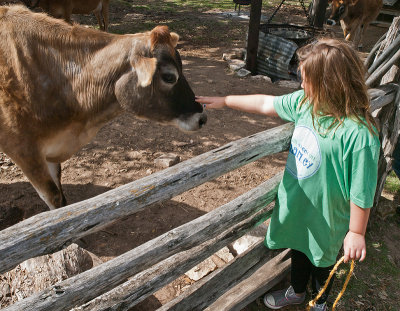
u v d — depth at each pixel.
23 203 3.81
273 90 7.17
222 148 2.15
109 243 3.39
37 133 2.77
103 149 4.87
